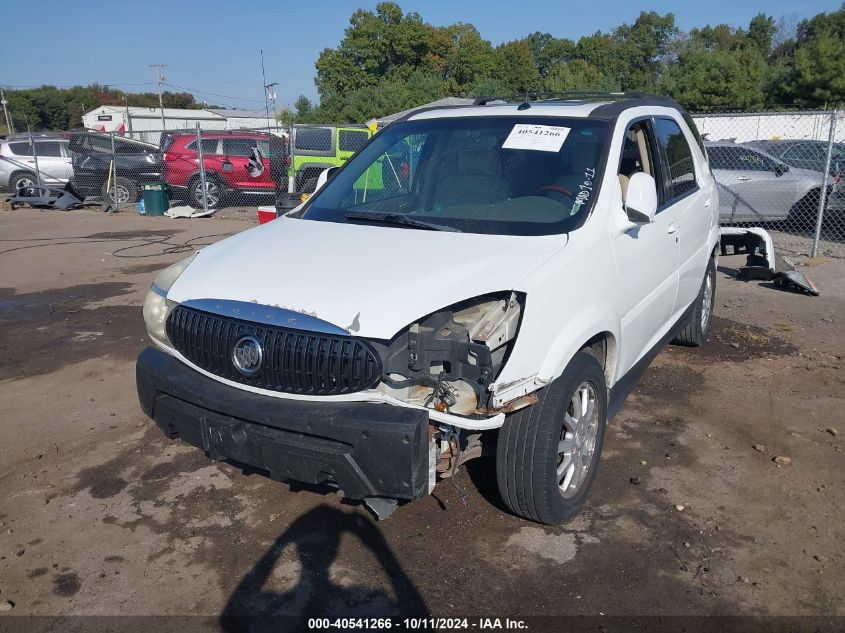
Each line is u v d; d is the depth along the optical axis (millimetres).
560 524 3633
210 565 3410
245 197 18219
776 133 25359
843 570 3303
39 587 3268
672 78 44812
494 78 59594
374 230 3811
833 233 12500
